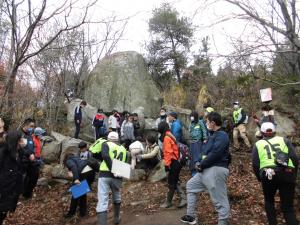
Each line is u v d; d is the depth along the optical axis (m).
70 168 7.86
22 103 13.98
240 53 5.51
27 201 9.16
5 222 7.82
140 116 15.39
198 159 7.33
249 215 6.99
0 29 7.47
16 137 5.86
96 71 19.77
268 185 5.40
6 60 8.98
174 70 25.62
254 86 13.61
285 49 5.53
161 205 7.71
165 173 9.63
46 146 11.93
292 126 12.06
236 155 11.84
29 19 6.64
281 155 5.31
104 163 6.67
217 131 5.86
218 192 5.64
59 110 17.86
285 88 12.66
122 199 8.63
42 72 17.25
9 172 5.74
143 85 19.28
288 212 5.25
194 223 6.18
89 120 16.52
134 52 20.30
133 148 10.16
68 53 18.44
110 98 18.91
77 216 8.03
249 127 13.05
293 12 5.39
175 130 8.99
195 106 17.05
